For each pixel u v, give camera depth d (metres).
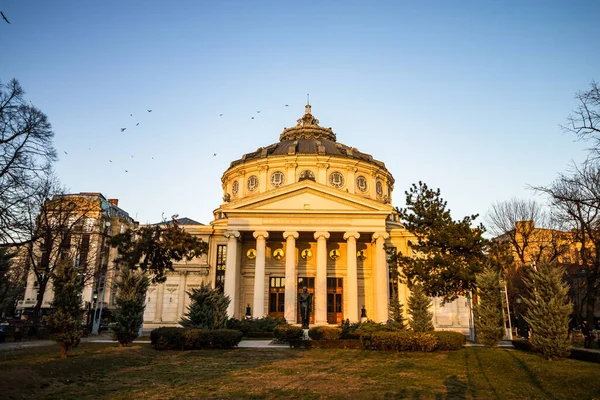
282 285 56.06
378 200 63.78
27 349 27.09
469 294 37.31
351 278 50.72
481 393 17.52
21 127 31.45
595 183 32.47
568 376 19.52
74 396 16.70
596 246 35.25
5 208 30.36
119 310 30.38
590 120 24.81
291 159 61.34
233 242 51.88
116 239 28.73
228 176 66.69
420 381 19.70
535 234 51.12
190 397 16.62
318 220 52.25
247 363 24.59
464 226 34.69
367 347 29.64
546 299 24.66
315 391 17.64
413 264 35.31
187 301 56.53
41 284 44.06
